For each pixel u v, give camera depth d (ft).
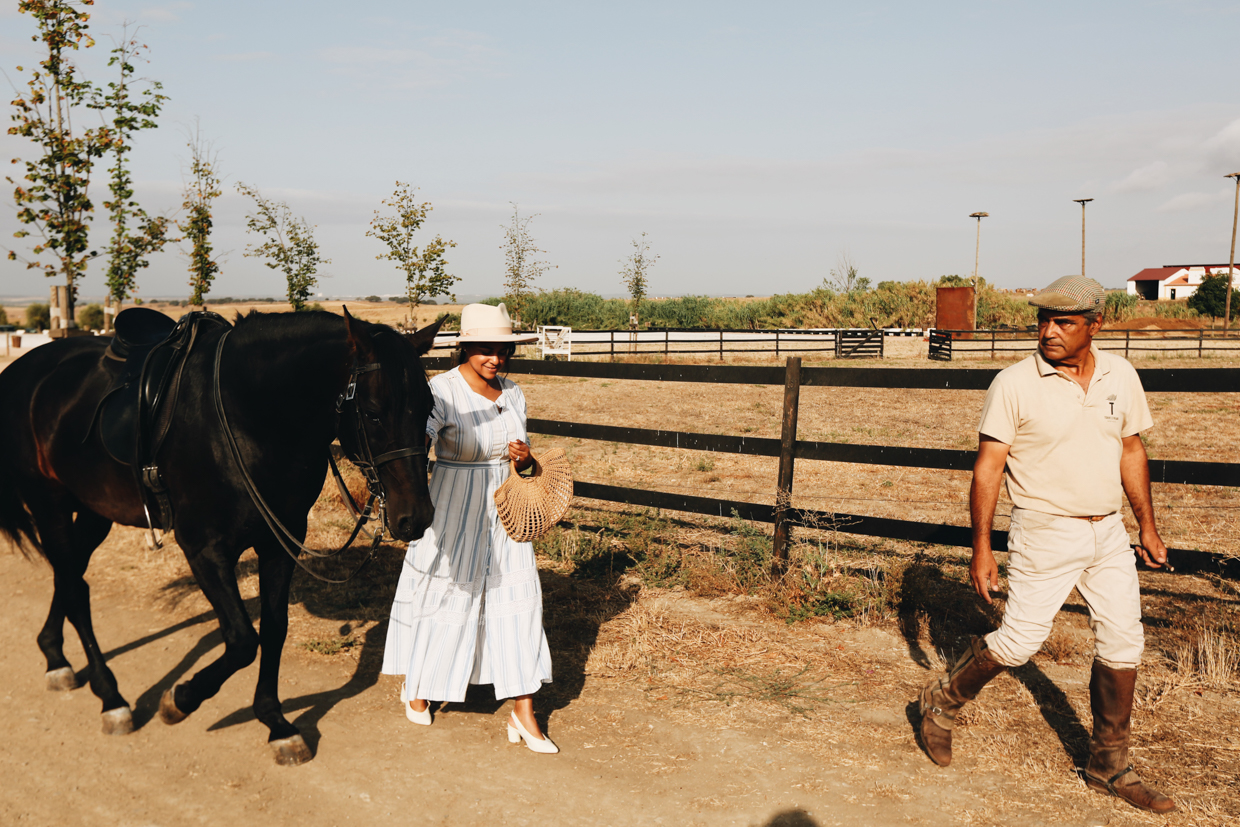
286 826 9.65
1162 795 9.61
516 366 21.27
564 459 10.95
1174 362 75.31
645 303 134.31
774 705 12.61
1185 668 13.03
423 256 62.64
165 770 10.89
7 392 14.03
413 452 9.56
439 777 10.71
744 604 16.81
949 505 25.12
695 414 45.78
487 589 11.43
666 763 11.03
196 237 51.65
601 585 18.02
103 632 15.78
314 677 13.80
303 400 10.62
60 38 37.86
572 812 9.94
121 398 11.80
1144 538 10.00
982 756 11.01
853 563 18.97
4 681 13.66
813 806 9.97
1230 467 13.84
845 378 16.52
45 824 9.68
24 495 13.84
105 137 39.06
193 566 11.07
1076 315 9.16
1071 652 14.11
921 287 128.98
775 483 28.45
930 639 15.02
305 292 62.54
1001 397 9.75
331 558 19.83
